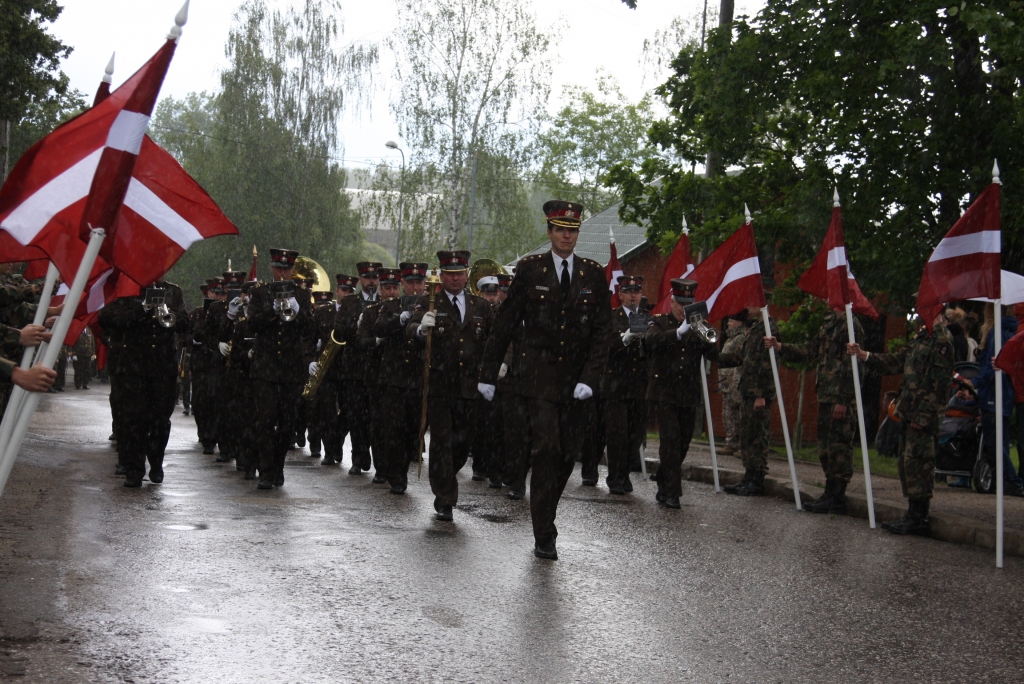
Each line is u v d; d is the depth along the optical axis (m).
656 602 6.34
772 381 12.54
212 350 13.84
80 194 5.00
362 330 11.39
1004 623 6.34
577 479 13.27
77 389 32.34
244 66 51.50
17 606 5.46
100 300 6.62
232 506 9.16
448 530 8.45
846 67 16.67
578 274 7.73
